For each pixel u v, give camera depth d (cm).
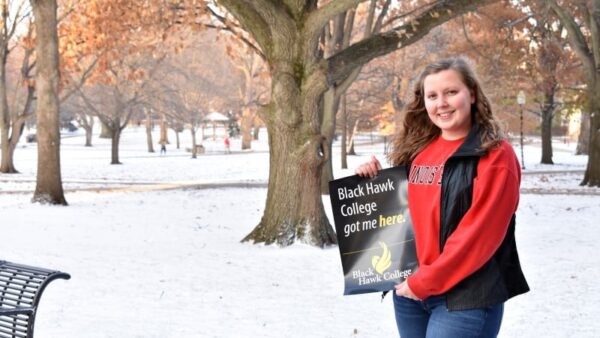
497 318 315
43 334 665
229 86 7750
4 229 1591
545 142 4497
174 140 10256
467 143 322
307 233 1352
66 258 1155
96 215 1947
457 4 1370
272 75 1349
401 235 342
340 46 2272
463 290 307
